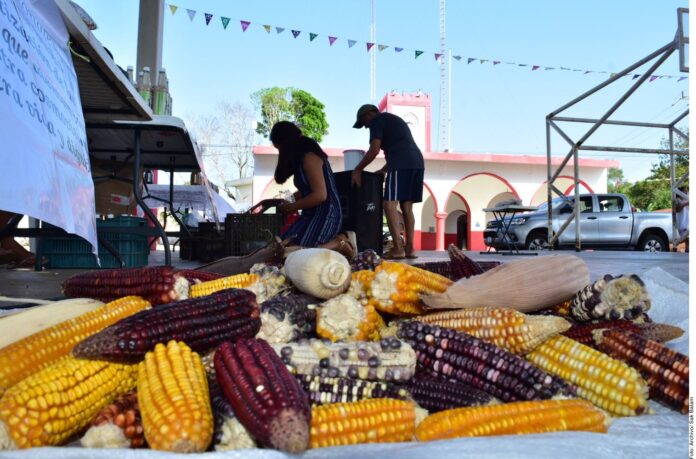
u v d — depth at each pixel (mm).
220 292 1938
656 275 3459
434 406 1724
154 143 7891
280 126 5082
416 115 38750
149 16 8648
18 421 1326
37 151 2631
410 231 8523
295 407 1288
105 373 1578
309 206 4910
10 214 6668
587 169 29625
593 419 1502
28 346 1714
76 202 3203
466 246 32906
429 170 29266
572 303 2252
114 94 5070
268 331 1980
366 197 7445
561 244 17031
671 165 15883
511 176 29484
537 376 1690
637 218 17078
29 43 2814
